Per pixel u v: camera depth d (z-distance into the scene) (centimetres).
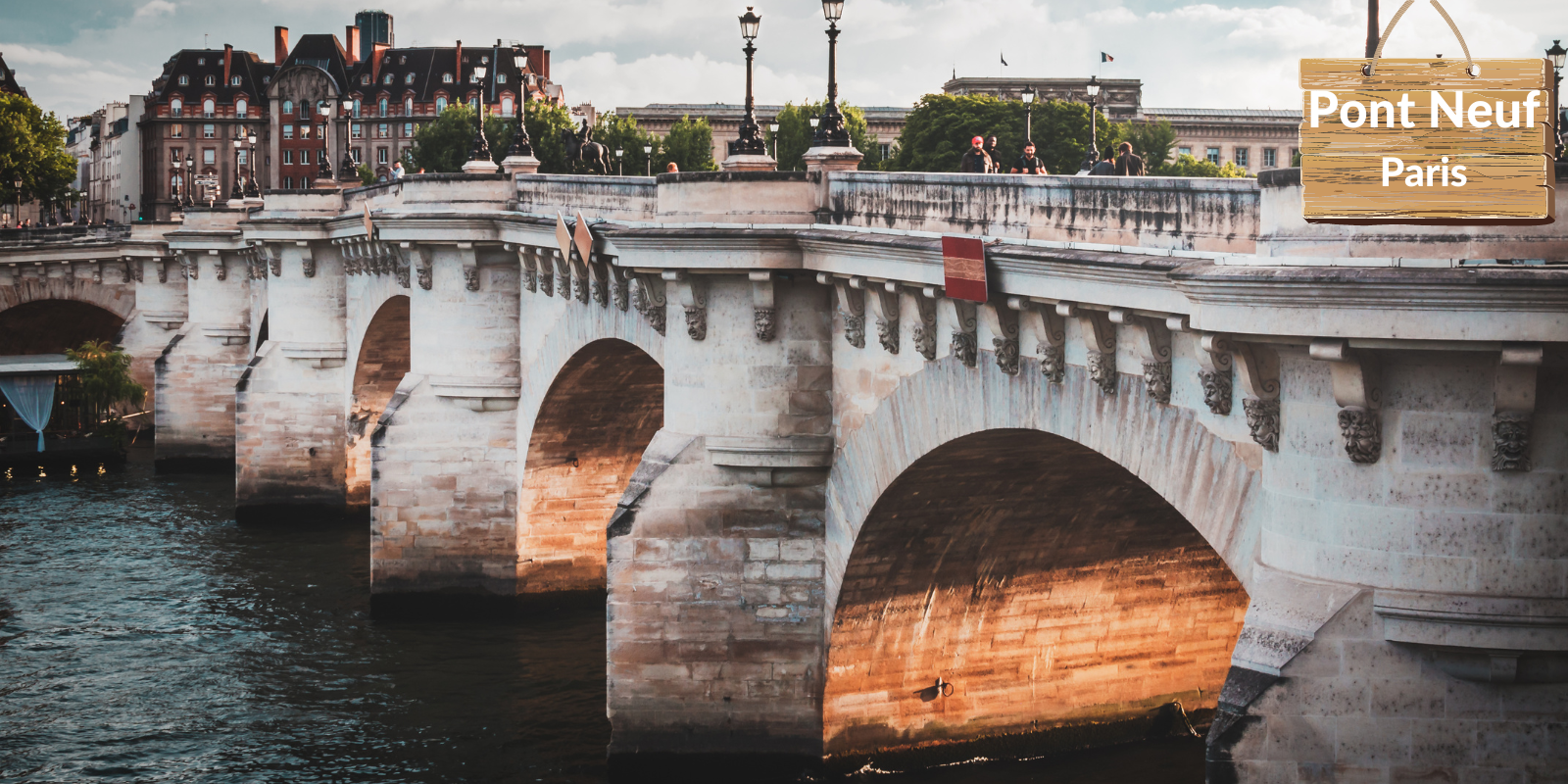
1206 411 1853
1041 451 2544
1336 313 1516
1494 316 1448
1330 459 1628
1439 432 1557
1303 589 1645
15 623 4903
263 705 4003
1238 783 1628
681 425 3178
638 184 3575
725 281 3066
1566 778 1575
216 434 8675
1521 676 1565
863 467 2872
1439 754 1596
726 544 3139
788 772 3147
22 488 7862
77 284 9888
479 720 3822
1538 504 1531
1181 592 3206
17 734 3803
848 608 3042
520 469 4756
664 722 3188
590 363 4184
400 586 4828
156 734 3794
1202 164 11219
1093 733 3238
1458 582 1559
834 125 3003
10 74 18612
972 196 2358
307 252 6744
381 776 3459
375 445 4762
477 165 4797
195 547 6228
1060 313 2042
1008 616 3138
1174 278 1673
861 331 2838
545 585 4841
